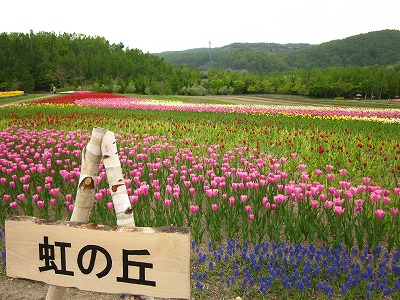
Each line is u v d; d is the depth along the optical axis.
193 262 5.25
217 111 26.66
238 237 6.11
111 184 2.73
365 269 4.77
